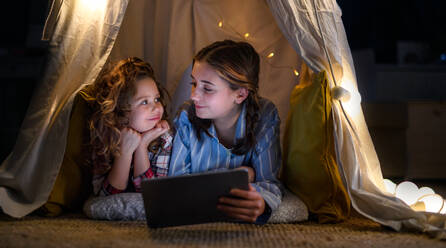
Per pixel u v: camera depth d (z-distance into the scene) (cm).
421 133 331
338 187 148
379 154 321
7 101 405
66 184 152
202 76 145
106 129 146
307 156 149
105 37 158
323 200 147
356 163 141
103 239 107
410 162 329
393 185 180
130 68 151
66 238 108
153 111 149
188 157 159
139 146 150
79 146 154
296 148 152
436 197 155
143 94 148
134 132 146
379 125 316
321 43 150
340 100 146
